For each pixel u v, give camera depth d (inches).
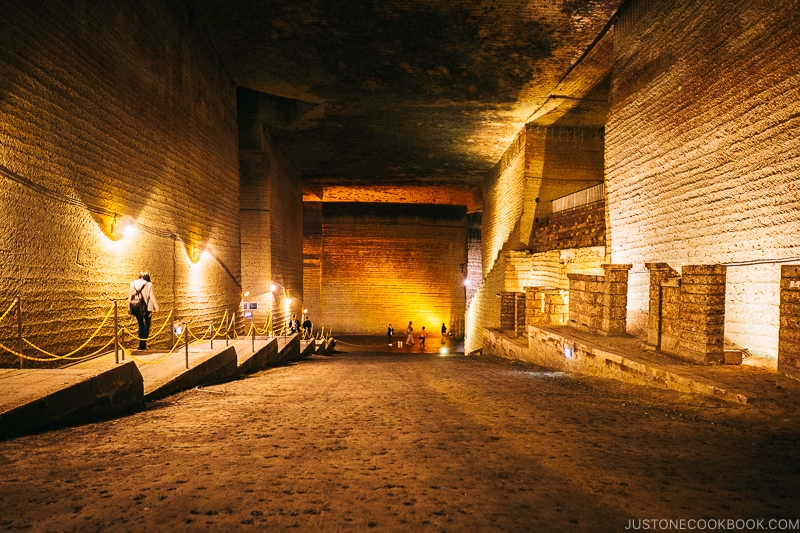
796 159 278.2
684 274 302.0
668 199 404.2
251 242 732.7
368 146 828.6
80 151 308.0
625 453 143.9
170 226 438.6
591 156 740.0
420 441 156.2
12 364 246.1
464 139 796.0
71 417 179.9
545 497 105.9
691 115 372.8
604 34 508.1
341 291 1323.8
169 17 435.5
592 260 557.3
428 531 87.4
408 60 557.9
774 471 128.4
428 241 1347.2
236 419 192.9
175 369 280.8
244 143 701.3
